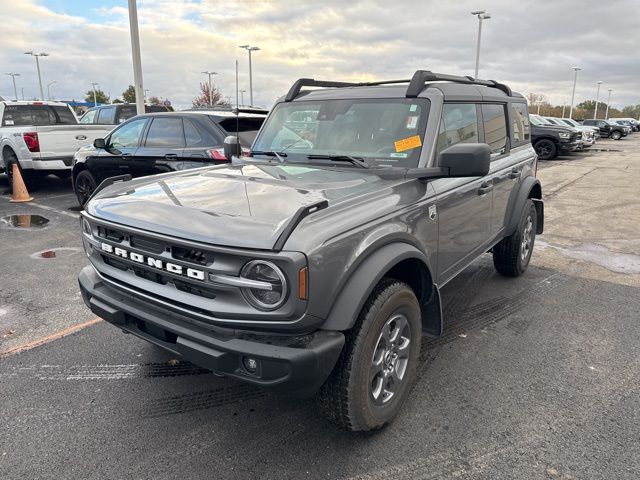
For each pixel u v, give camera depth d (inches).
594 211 378.0
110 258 113.9
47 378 137.3
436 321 129.0
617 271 232.4
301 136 151.9
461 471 102.0
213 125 261.6
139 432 114.6
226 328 93.9
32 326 169.9
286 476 100.9
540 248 273.3
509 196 193.3
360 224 101.6
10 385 133.6
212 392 131.3
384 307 104.9
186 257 95.7
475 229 161.3
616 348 155.4
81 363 145.6
